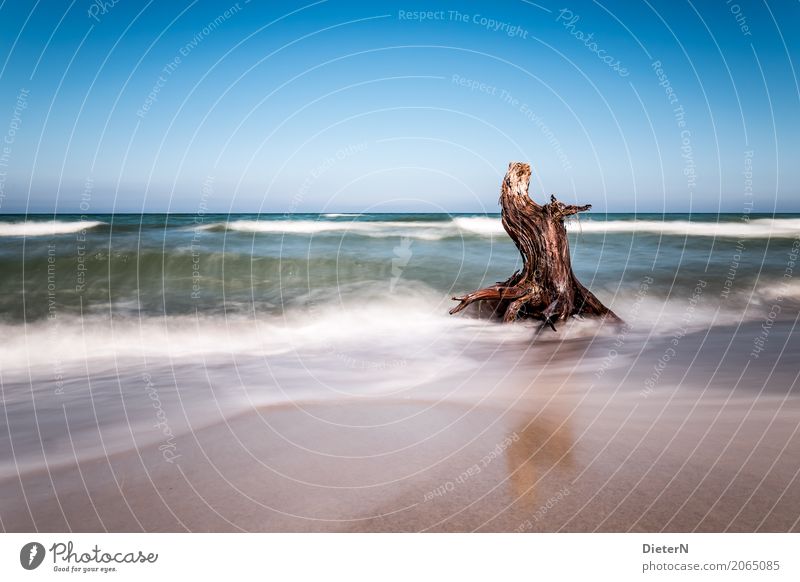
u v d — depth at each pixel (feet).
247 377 23.65
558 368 24.09
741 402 18.17
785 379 21.29
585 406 18.06
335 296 45.14
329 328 35.53
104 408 19.31
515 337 31.86
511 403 18.66
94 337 32.65
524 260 36.09
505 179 35.94
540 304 35.17
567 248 35.09
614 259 63.87
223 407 19.02
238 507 11.79
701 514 10.89
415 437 15.57
